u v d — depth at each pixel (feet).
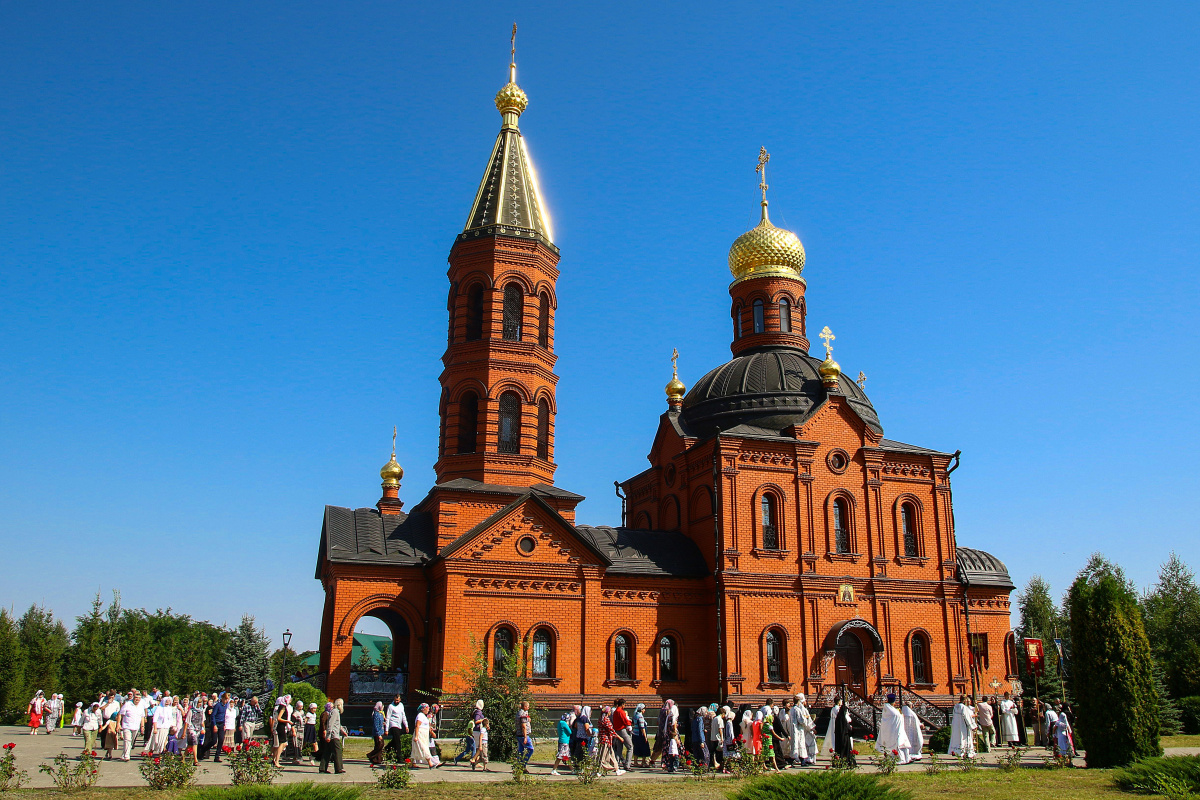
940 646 148.05
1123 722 96.17
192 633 390.42
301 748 101.24
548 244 156.87
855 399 160.97
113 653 269.85
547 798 76.33
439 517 135.64
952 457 156.97
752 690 135.03
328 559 130.93
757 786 63.52
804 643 139.23
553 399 153.38
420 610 132.98
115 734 108.17
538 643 131.13
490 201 157.58
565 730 98.37
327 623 140.77
